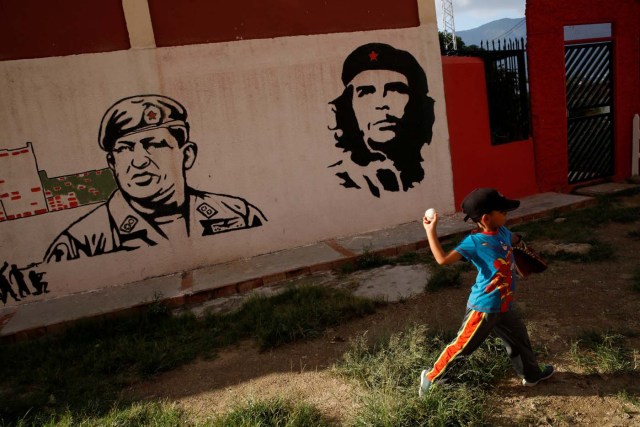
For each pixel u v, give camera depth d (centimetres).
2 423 395
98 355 505
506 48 891
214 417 376
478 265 336
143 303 623
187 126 720
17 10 651
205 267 745
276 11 741
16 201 675
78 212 696
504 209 332
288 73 754
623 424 321
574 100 936
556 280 558
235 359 473
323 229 799
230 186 746
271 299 591
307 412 358
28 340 575
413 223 838
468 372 374
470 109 861
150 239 724
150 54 695
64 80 672
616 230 710
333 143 788
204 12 711
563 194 913
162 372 463
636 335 423
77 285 706
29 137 669
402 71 808
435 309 527
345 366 416
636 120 967
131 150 703
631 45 947
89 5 672
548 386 369
